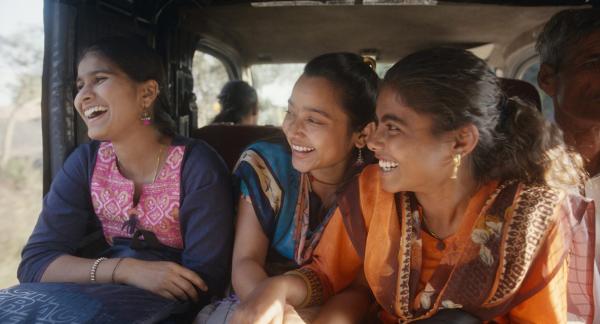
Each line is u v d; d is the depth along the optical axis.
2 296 1.70
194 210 1.95
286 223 1.92
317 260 1.79
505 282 1.42
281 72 5.00
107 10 2.42
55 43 2.12
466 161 1.47
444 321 1.44
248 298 1.53
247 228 1.91
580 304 1.57
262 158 1.95
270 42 3.78
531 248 1.39
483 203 1.46
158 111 2.04
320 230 1.81
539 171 1.47
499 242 1.41
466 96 1.35
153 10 2.79
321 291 1.73
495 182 1.48
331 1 2.89
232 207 2.04
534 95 2.32
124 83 1.89
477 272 1.44
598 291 1.60
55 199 2.05
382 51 3.95
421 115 1.37
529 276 1.44
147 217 1.99
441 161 1.40
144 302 1.75
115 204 2.01
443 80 1.35
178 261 2.07
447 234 1.54
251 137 2.74
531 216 1.39
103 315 1.62
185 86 3.20
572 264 1.53
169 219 1.98
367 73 1.86
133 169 2.01
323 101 1.75
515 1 2.80
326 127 1.77
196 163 1.97
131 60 1.90
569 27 2.04
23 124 12.56
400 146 1.39
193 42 3.34
